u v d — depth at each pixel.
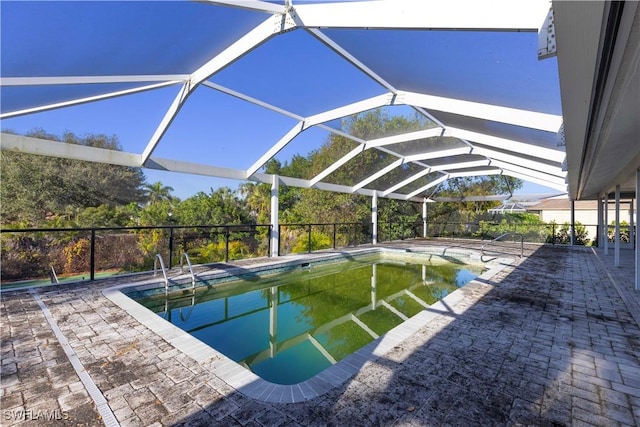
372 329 4.95
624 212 17.09
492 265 7.86
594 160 4.45
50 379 2.40
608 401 2.14
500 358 2.76
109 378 2.42
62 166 11.55
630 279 5.96
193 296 6.16
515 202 14.98
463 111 4.66
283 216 14.95
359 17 2.88
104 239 10.23
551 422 1.92
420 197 16.64
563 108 2.35
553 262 8.22
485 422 1.92
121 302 4.33
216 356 2.78
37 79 3.63
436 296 6.75
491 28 2.23
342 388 2.28
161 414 1.99
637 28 1.28
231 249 11.55
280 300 6.45
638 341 3.13
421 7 2.51
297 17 3.32
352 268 9.67
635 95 2.00
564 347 2.99
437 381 2.38
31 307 4.12
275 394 2.20
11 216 10.88
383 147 9.04
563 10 1.22
